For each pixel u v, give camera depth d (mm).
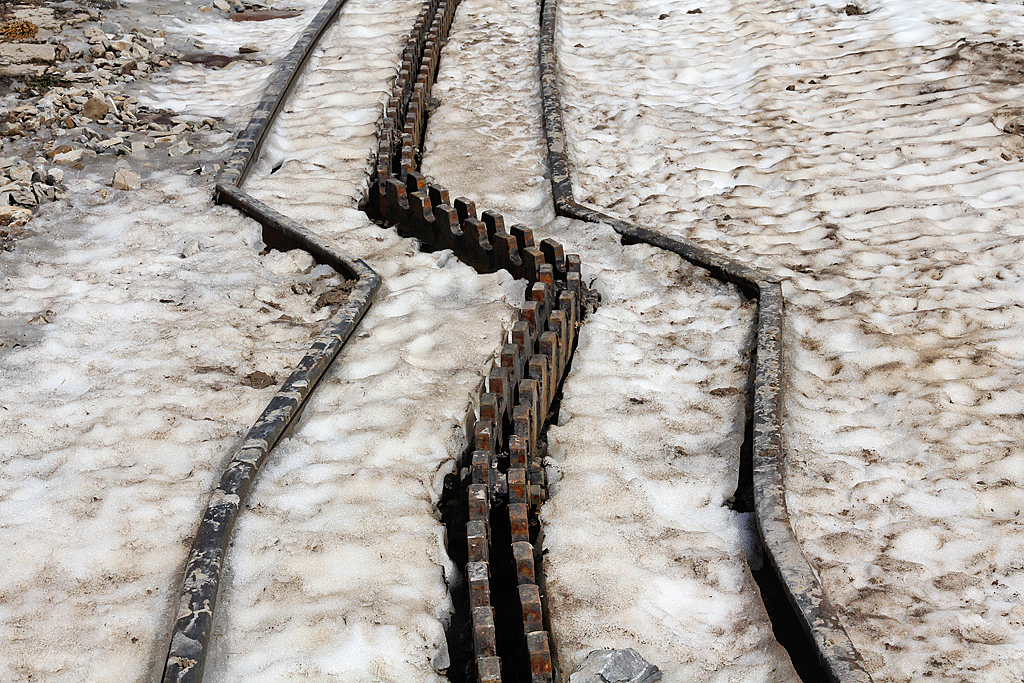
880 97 8414
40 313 5488
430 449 4320
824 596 3361
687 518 4000
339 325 5125
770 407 4418
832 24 10008
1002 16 9594
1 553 3709
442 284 5836
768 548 3623
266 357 5109
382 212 6918
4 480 4160
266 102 8242
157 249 6207
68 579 3602
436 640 3369
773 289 5441
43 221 6559
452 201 6984
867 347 5219
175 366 5012
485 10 10945
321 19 10328
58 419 4578
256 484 4055
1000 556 3754
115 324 5402
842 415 4699
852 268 5969
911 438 4484
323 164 7590
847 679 3002
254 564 3631
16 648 3297
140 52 9531
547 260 5715
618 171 7613
